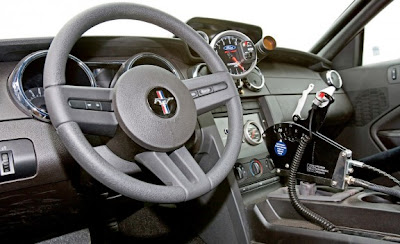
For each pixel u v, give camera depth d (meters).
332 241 0.97
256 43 1.51
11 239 1.40
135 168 0.85
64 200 1.05
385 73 1.77
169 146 0.73
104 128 0.72
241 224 1.18
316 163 1.12
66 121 0.66
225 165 0.82
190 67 1.26
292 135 1.20
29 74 0.94
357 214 0.99
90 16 0.75
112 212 1.72
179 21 0.89
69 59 0.94
